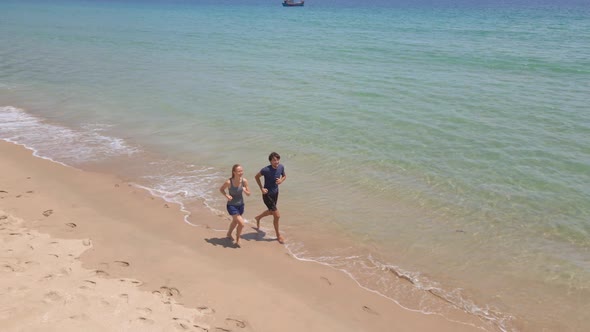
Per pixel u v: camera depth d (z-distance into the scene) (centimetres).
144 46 3700
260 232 893
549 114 1619
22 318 561
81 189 1059
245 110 1722
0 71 2539
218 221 927
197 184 1102
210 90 2053
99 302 613
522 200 1014
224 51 3375
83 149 1334
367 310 673
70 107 1798
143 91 2052
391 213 972
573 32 4603
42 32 4841
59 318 568
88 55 3209
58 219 891
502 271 781
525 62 2731
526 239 873
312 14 8344
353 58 2973
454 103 1781
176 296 662
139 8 10169
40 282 649
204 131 1491
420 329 640
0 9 8825
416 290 730
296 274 754
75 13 8000
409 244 860
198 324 597
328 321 640
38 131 1501
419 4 13200
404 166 1198
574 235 881
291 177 1145
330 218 950
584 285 741
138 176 1147
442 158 1245
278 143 1373
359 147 1331
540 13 8231
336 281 742
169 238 847
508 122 1536
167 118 1642
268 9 10331
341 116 1623
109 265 728
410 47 3506
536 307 696
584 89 2006
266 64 2769
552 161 1211
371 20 6712
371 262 802
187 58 3045
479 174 1145
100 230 855
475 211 975
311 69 2575
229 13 8638
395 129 1479
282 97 1902
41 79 2327
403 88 2047
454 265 798
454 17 7244
